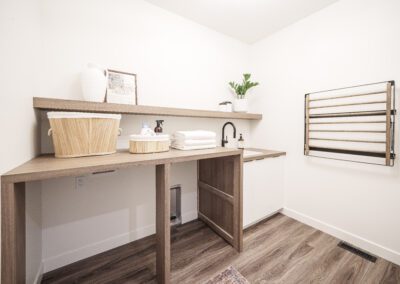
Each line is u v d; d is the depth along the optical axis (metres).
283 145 2.20
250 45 2.54
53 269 1.37
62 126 1.06
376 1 1.48
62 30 1.36
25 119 0.97
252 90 2.53
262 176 1.94
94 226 1.54
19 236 0.81
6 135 0.75
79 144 1.11
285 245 1.65
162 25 1.82
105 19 1.53
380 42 1.46
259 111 2.45
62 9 1.36
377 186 1.51
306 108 1.91
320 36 1.83
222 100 2.31
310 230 1.88
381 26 1.46
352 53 1.62
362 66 1.56
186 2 1.75
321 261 1.45
